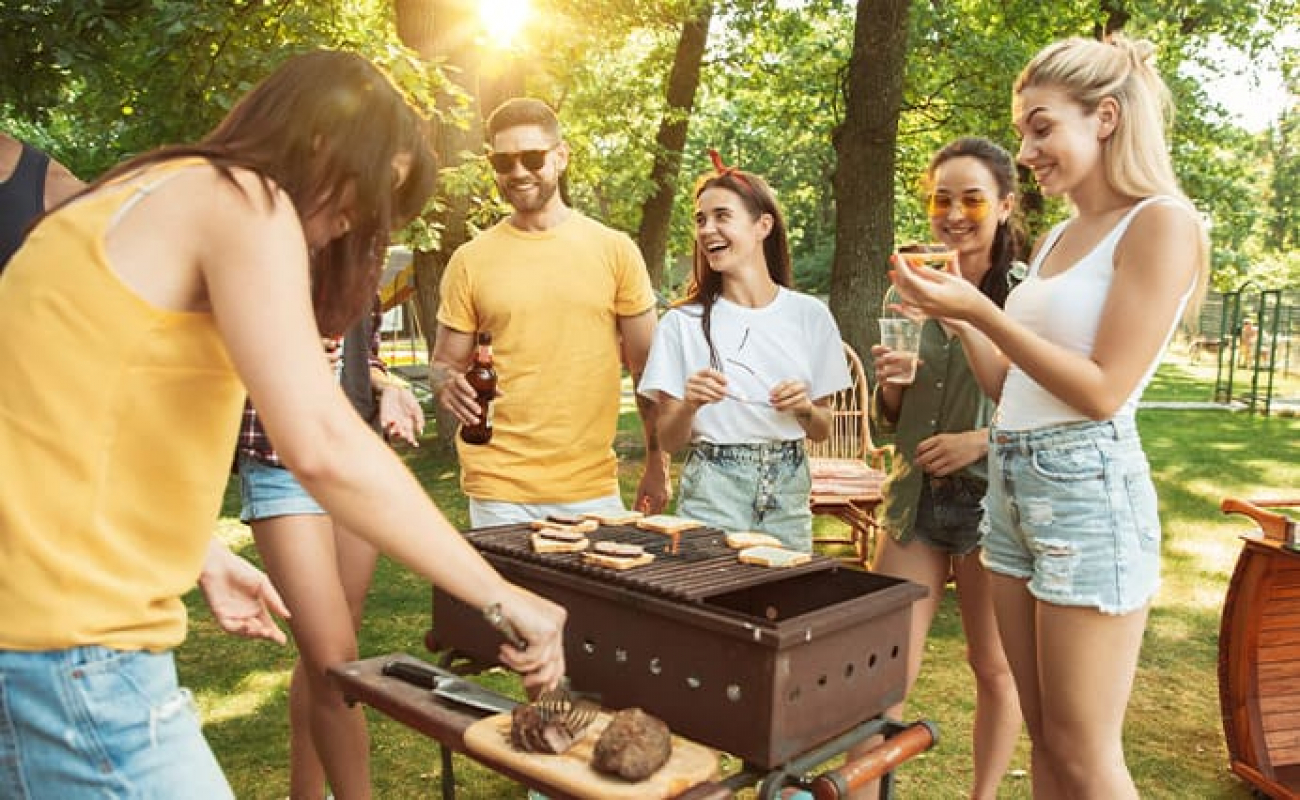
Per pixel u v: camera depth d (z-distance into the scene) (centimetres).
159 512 131
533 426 318
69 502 123
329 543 262
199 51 655
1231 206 1661
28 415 122
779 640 160
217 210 124
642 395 298
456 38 779
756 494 283
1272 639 327
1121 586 200
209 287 124
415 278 891
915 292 197
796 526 288
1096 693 205
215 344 130
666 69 1573
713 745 172
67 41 631
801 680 168
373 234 140
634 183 1400
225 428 137
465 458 326
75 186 224
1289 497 333
